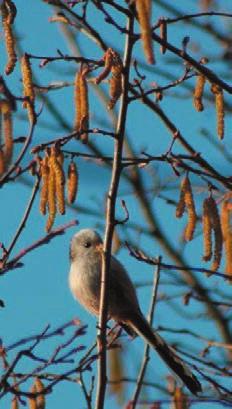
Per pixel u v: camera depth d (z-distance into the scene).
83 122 9.59
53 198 9.47
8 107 9.04
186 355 11.84
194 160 10.39
